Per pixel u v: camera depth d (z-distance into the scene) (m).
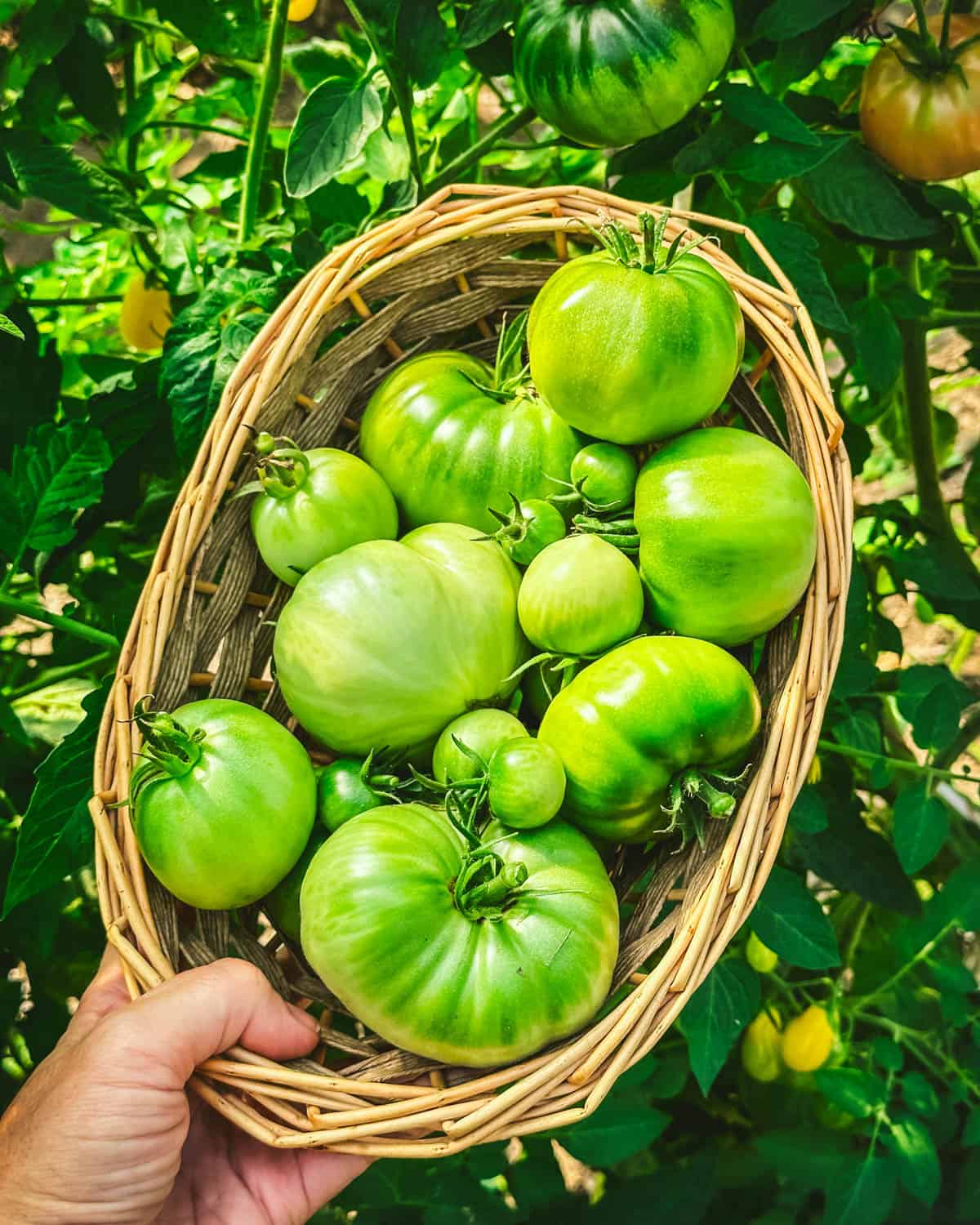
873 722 0.59
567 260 0.54
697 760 0.45
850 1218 0.56
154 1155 0.43
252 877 0.45
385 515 0.50
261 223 0.63
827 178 0.53
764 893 0.53
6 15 0.61
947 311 0.64
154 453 0.58
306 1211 0.49
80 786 0.50
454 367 0.53
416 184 0.55
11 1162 0.43
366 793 0.47
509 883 0.43
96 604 0.63
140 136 0.69
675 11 0.47
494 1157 0.59
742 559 0.46
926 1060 0.61
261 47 0.58
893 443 0.79
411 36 0.51
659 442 0.50
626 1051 0.42
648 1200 0.59
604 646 0.47
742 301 0.50
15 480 0.50
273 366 0.49
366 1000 0.43
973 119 0.51
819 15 0.50
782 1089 0.68
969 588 0.62
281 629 0.48
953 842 0.72
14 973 0.76
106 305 0.76
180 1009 0.43
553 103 0.49
